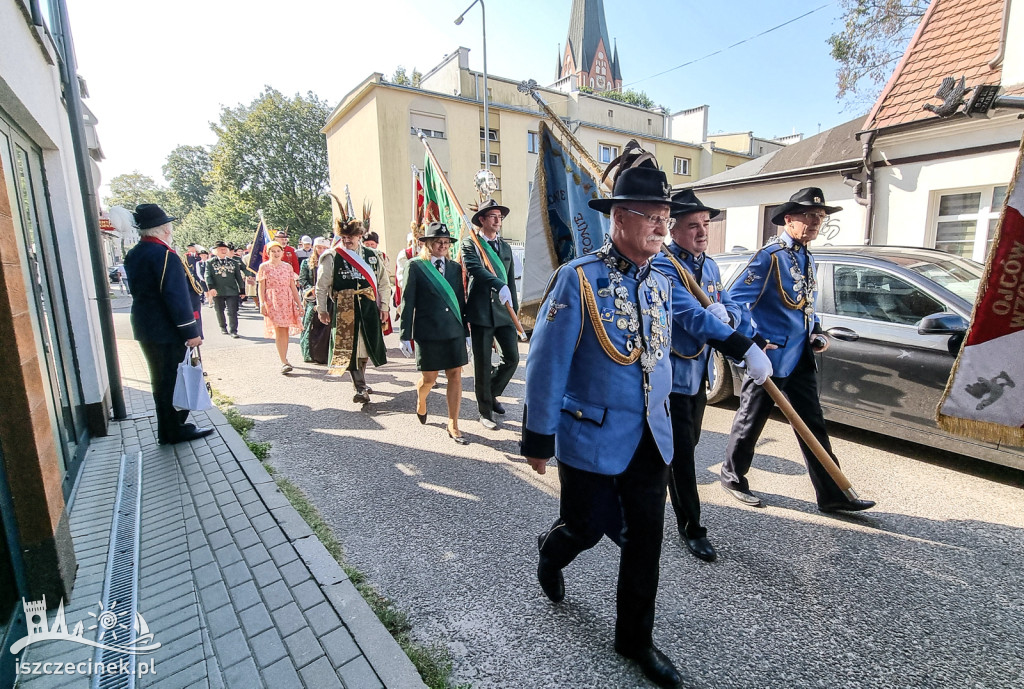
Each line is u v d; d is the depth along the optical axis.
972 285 3.73
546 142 4.00
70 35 4.42
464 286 4.73
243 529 2.98
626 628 2.00
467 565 2.74
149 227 4.08
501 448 4.39
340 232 5.58
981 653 2.09
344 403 5.78
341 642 2.11
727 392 5.20
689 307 2.36
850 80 13.02
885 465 3.88
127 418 5.05
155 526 3.04
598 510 2.03
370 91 21.30
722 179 11.85
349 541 2.98
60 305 4.11
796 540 2.92
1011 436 2.18
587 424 1.96
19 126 3.50
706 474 3.81
